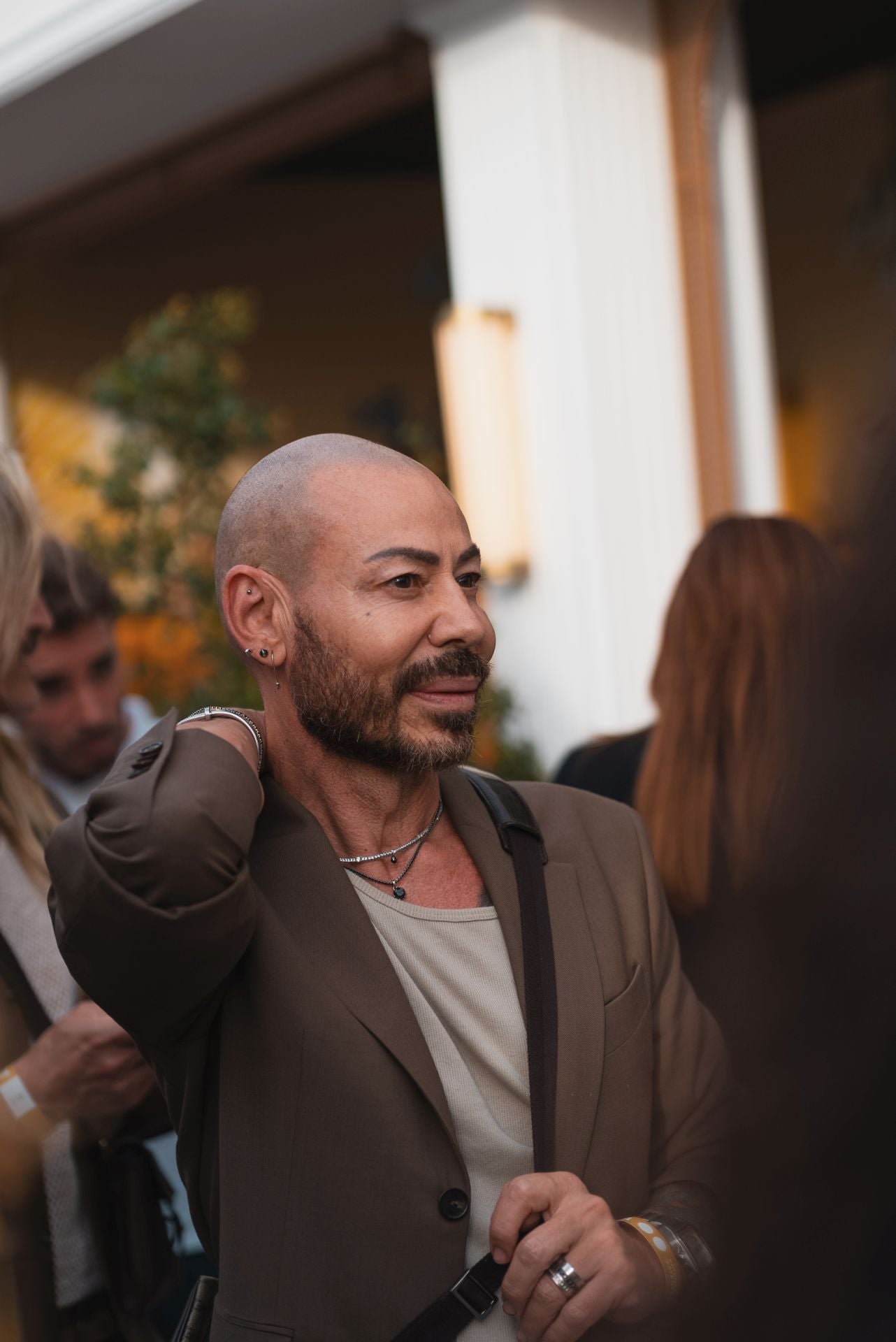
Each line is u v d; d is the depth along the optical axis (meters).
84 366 7.92
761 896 0.68
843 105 7.50
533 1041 1.30
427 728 1.28
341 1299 1.22
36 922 1.73
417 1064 1.25
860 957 0.63
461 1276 1.23
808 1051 0.65
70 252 7.84
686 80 4.87
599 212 4.71
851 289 7.58
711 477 4.95
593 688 4.73
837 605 0.67
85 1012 1.57
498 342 4.69
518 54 4.66
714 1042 1.45
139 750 1.22
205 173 6.38
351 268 8.29
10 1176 1.54
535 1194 1.20
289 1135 1.25
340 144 7.52
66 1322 1.63
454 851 1.41
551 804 1.50
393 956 1.33
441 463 7.09
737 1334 0.70
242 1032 1.28
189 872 1.12
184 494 6.13
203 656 5.97
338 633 1.26
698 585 2.00
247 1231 1.25
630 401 4.78
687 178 4.91
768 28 6.64
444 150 4.97
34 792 1.82
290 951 1.28
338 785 1.35
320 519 1.27
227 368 6.21
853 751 0.64
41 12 5.39
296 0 4.80
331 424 8.28
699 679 1.95
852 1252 0.67
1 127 6.03
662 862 1.94
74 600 2.34
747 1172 0.69
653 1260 1.22
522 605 4.85
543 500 4.76
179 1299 2.20
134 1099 1.60
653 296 4.87
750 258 5.11
